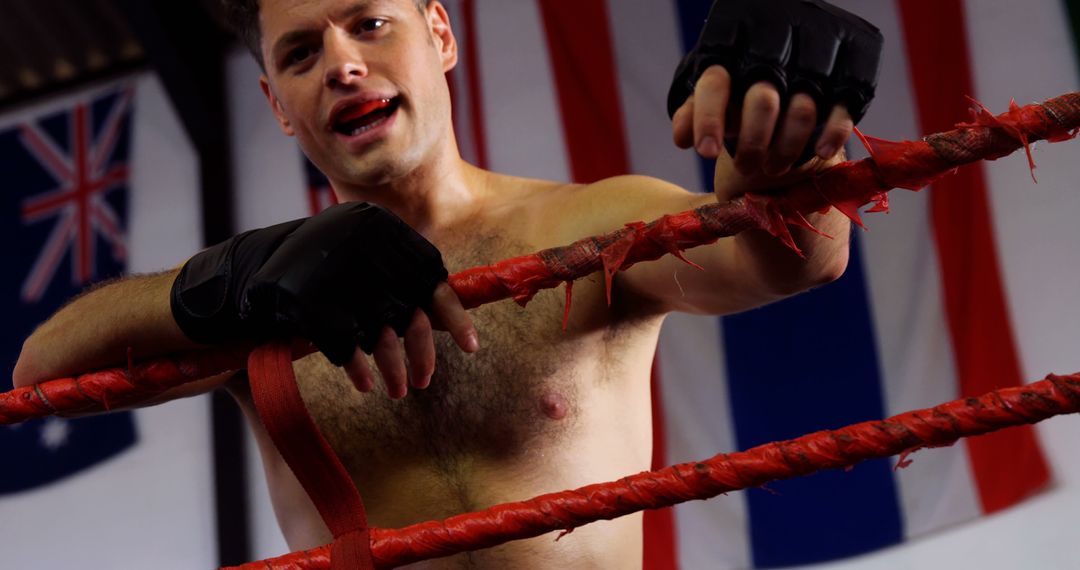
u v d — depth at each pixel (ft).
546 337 3.69
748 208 2.69
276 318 2.67
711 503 13.48
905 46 13.79
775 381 13.48
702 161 14.79
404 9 4.08
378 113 3.98
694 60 2.49
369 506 3.67
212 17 18.35
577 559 3.56
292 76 4.07
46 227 18.16
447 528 2.86
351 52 3.92
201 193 17.54
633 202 3.74
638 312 3.82
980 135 2.56
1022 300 12.78
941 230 13.20
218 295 2.87
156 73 17.94
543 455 3.63
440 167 4.09
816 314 13.53
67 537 16.79
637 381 3.89
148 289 3.16
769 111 2.37
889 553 12.69
